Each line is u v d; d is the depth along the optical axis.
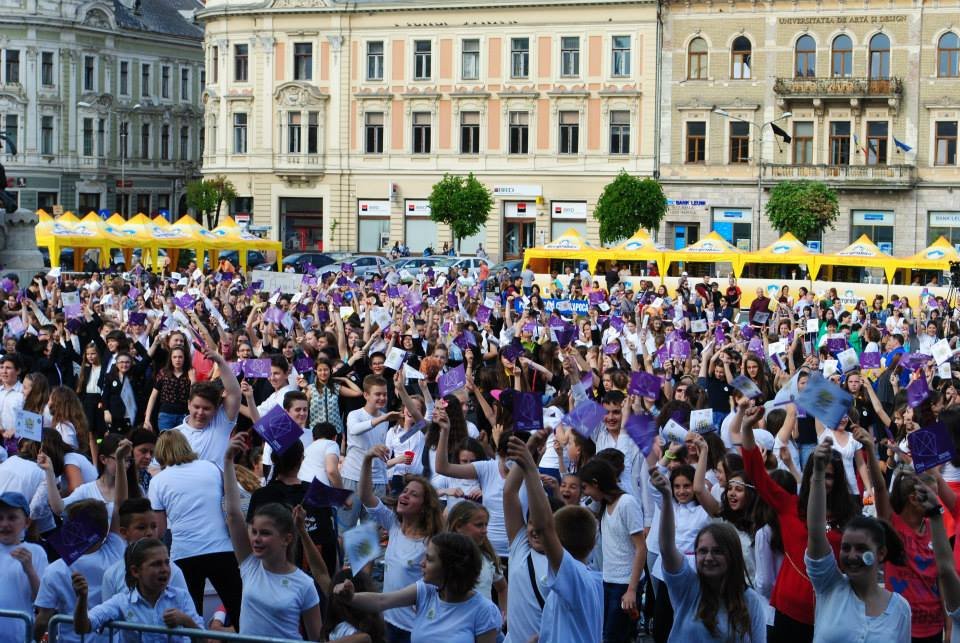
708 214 90.19
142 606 11.62
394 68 96.25
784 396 16.19
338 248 97.81
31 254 53.62
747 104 89.12
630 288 55.31
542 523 10.98
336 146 97.69
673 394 23.33
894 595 11.03
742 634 10.98
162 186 121.50
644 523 15.38
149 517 12.72
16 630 11.67
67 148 113.62
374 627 10.90
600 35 91.69
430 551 10.90
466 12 94.25
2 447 18.69
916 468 13.59
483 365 24.33
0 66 110.75
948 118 85.88
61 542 11.24
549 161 93.38
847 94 86.38
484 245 95.31
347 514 14.48
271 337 31.62
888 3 86.25
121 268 66.00
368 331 30.45
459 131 95.44
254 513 12.02
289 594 11.91
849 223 87.94
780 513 12.92
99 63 115.31
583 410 13.79
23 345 27.47
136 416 24.67
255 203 99.25
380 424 18.27
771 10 88.31
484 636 10.91
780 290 60.97
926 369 26.88
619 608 14.32
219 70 99.62
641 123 91.31
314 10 96.75
